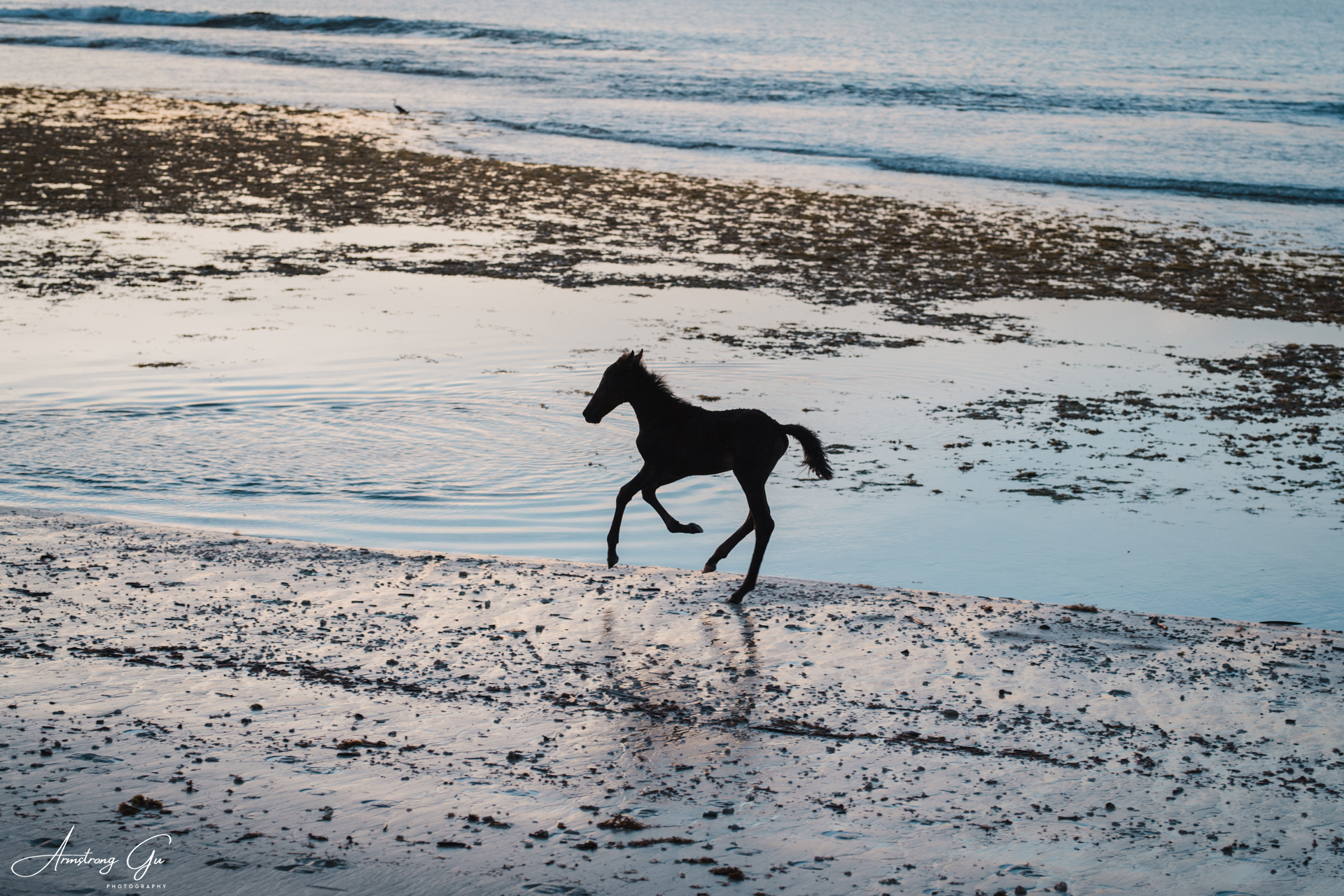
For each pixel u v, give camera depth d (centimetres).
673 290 2312
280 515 1151
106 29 8625
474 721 622
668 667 719
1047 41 10431
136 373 1633
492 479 1295
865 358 1870
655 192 3403
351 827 491
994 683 710
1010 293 2412
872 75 7031
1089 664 753
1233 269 2695
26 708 604
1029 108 5688
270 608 802
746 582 864
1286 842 509
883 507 1251
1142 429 1559
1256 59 8931
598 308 2141
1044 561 1102
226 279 2238
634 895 443
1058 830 516
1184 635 827
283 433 1423
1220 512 1252
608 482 1306
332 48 7762
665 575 941
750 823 512
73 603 786
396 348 1819
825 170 3944
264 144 3894
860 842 497
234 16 9638
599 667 715
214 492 1209
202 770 541
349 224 2820
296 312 2020
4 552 908
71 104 4569
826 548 1133
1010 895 455
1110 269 2659
